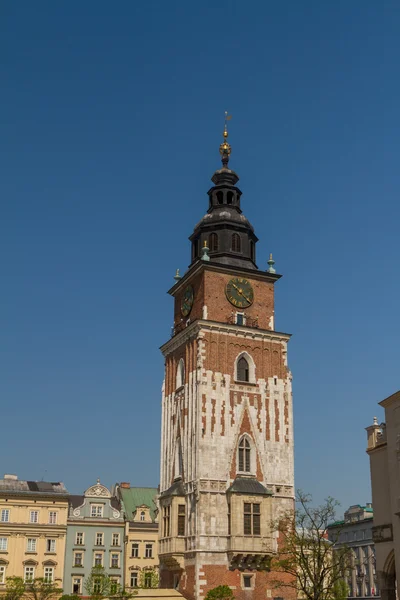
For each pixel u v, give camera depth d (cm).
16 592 10656
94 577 11638
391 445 6116
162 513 8562
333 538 16400
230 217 9494
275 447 8538
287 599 7938
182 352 9094
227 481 8150
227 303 8988
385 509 6228
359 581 15212
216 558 7806
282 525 7725
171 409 9150
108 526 12362
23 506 11925
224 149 10112
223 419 8381
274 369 8888
